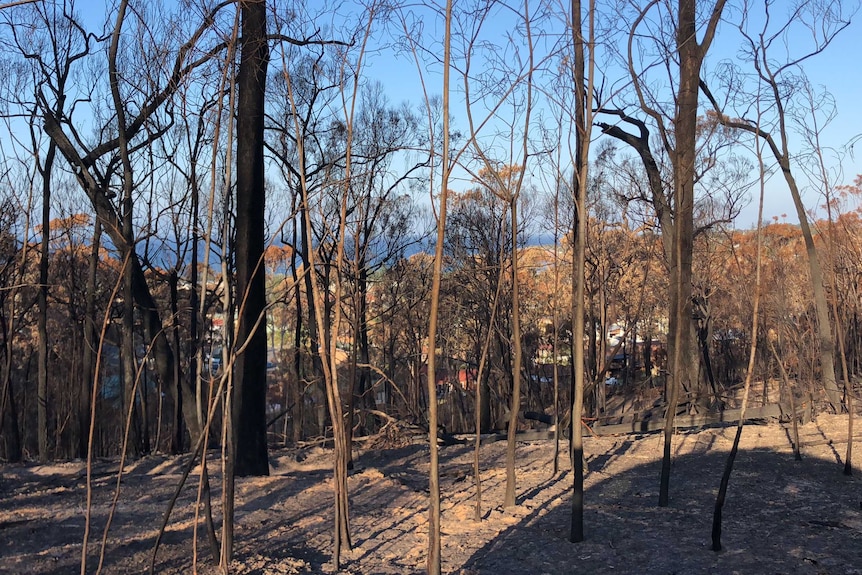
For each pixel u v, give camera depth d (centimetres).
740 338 1875
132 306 1315
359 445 1277
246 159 907
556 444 832
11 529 643
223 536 484
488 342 632
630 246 1912
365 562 532
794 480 741
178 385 1357
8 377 1641
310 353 1692
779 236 1487
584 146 568
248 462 941
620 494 725
